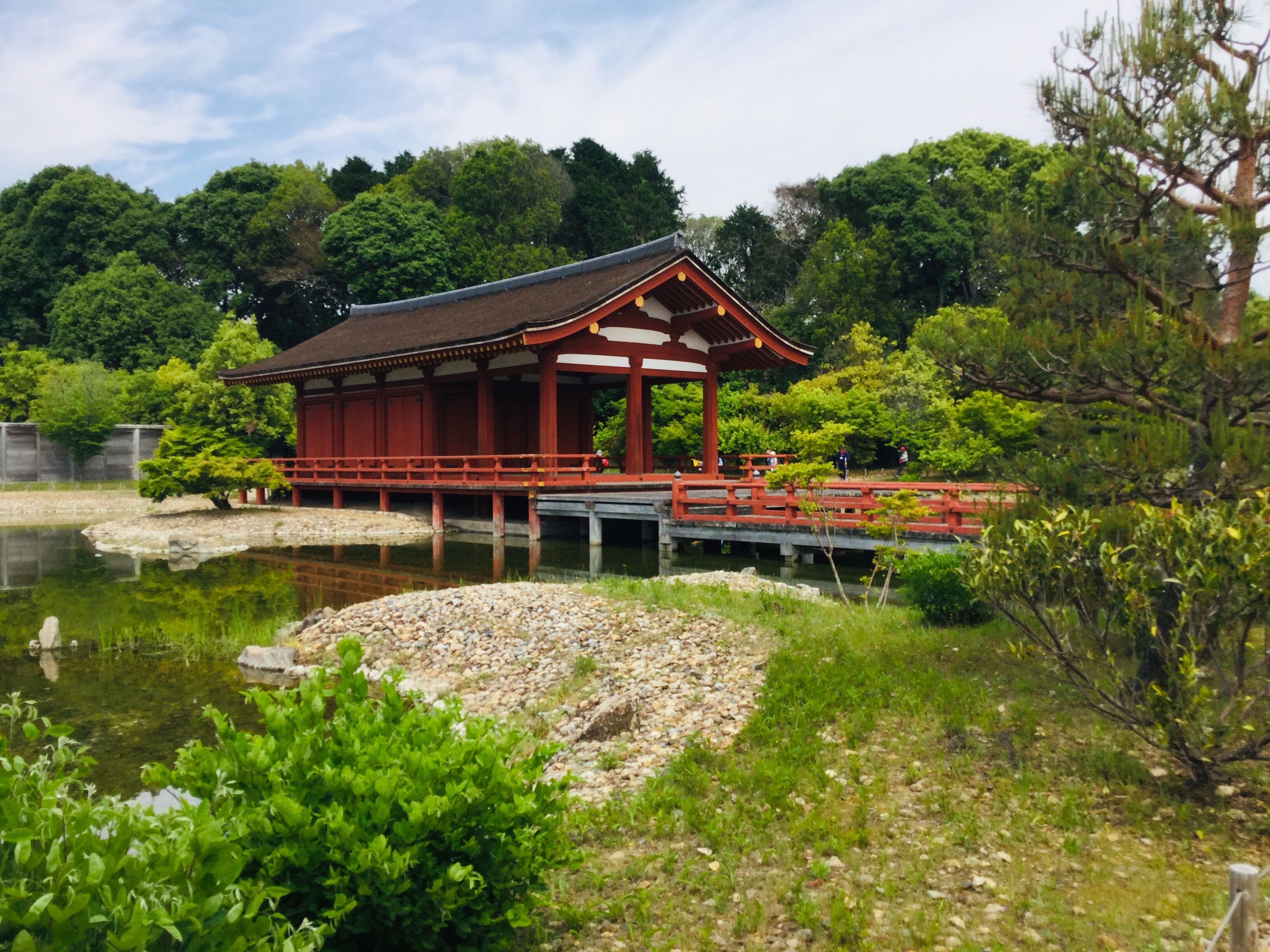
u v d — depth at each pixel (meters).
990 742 6.80
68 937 2.53
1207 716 6.18
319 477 33.31
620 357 26.25
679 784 6.57
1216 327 6.99
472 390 29.98
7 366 46.09
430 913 4.03
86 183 57.25
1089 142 7.09
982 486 14.14
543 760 4.79
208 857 3.01
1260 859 5.12
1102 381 7.00
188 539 23.42
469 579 17.64
